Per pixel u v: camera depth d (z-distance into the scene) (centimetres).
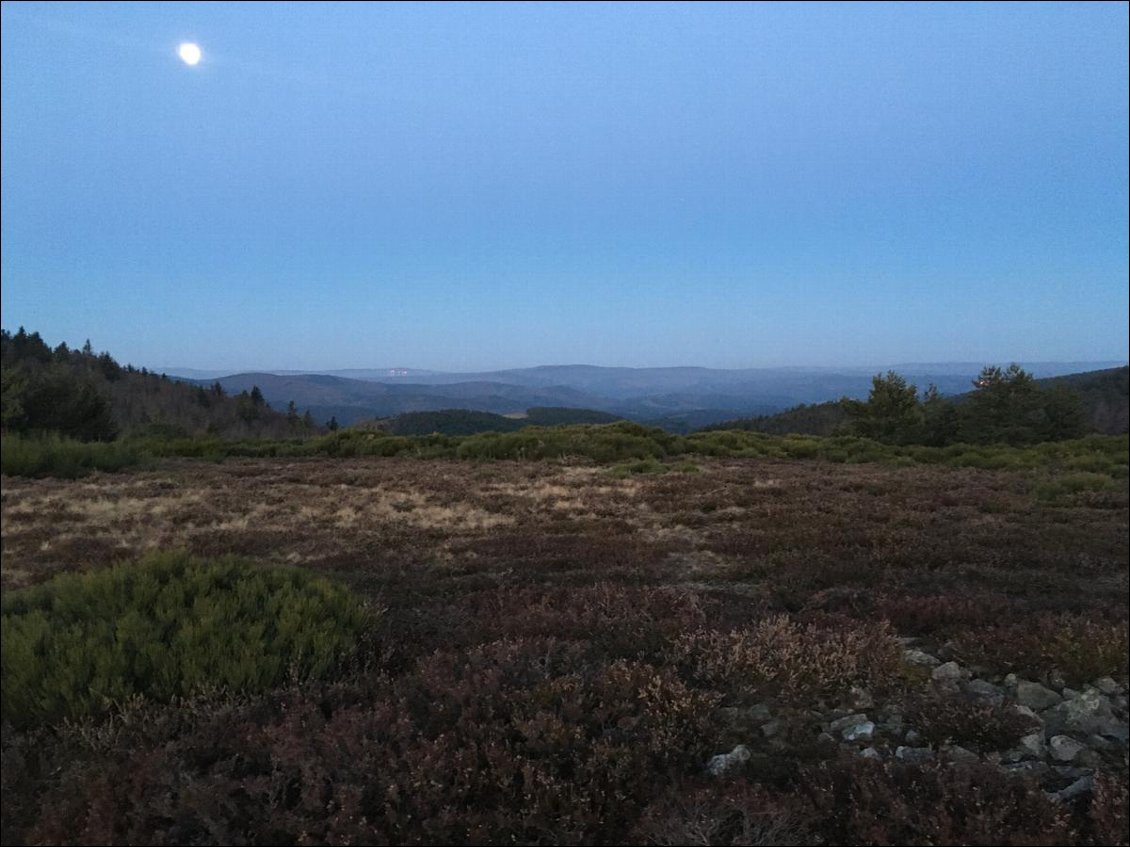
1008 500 1302
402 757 305
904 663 457
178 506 1330
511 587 700
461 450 2427
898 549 852
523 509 1288
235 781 292
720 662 430
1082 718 380
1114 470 1827
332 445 2716
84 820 284
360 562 860
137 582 529
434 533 1054
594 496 1441
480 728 329
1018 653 455
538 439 2473
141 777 296
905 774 305
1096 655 437
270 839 278
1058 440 3459
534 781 300
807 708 399
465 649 486
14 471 1750
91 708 383
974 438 3556
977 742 358
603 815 287
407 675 415
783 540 938
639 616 525
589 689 379
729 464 2223
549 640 445
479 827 273
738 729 375
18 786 328
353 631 504
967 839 258
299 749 301
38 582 792
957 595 636
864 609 598
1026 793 287
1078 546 909
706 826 267
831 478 1717
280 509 1299
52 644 436
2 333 7881
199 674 399
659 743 332
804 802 289
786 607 642
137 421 6494
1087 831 275
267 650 447
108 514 1245
